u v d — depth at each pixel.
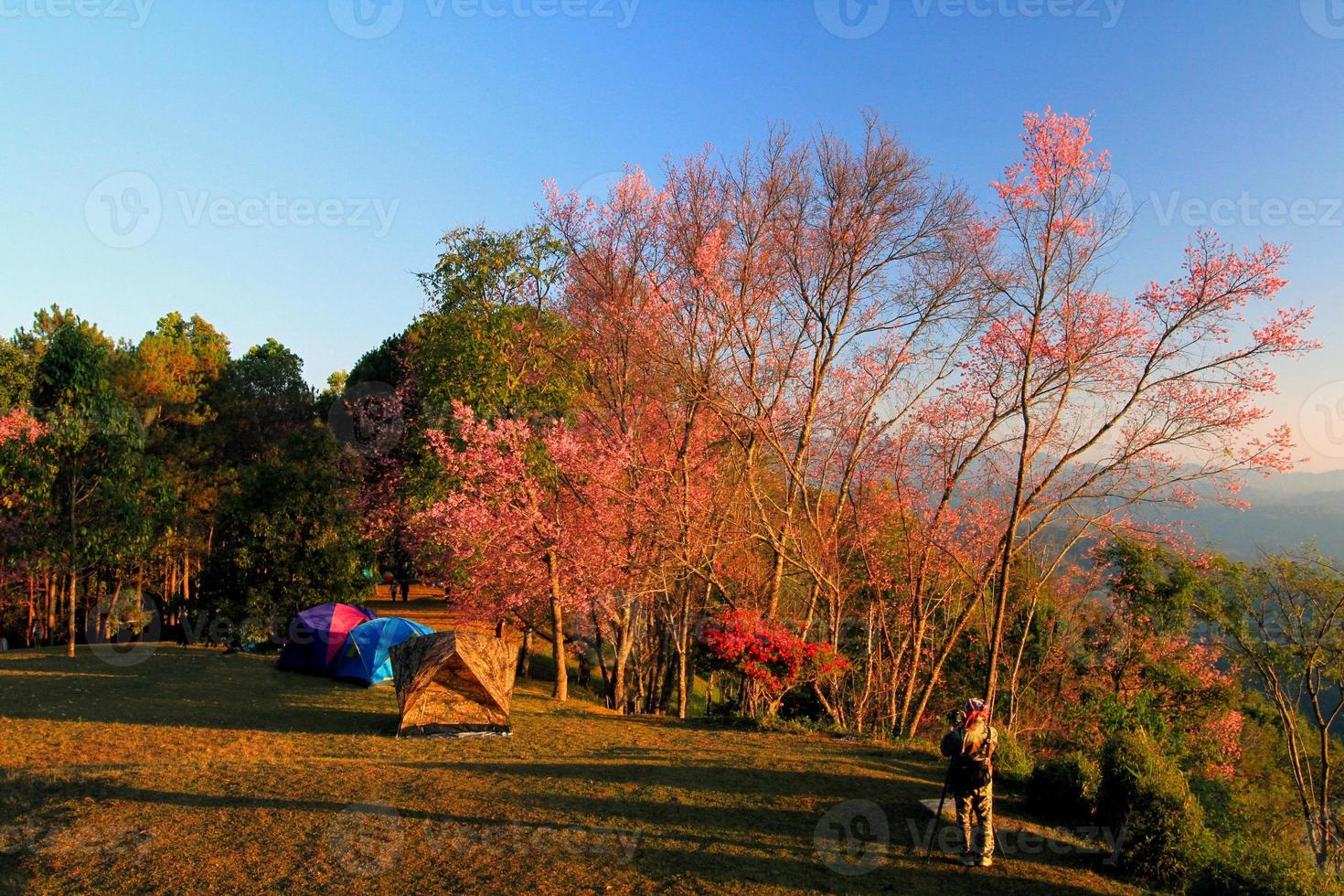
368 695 17.98
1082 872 7.81
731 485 22.16
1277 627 19.69
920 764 12.39
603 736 14.37
